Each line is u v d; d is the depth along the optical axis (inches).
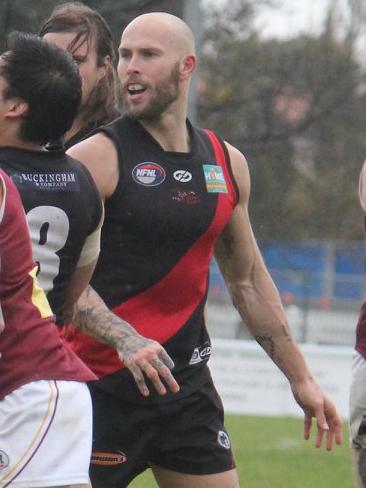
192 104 2111.2
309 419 705.6
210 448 671.8
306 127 3750.0
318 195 4330.7
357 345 751.1
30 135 545.3
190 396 667.4
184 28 661.9
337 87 3863.2
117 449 659.4
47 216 549.0
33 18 2352.4
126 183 642.8
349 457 1365.7
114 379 653.9
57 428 503.8
